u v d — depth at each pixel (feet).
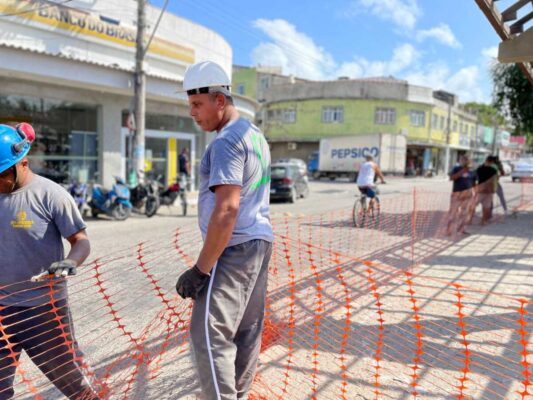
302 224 29.17
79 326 11.51
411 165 117.08
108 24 38.42
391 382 8.84
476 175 31.45
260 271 6.59
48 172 36.04
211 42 52.90
